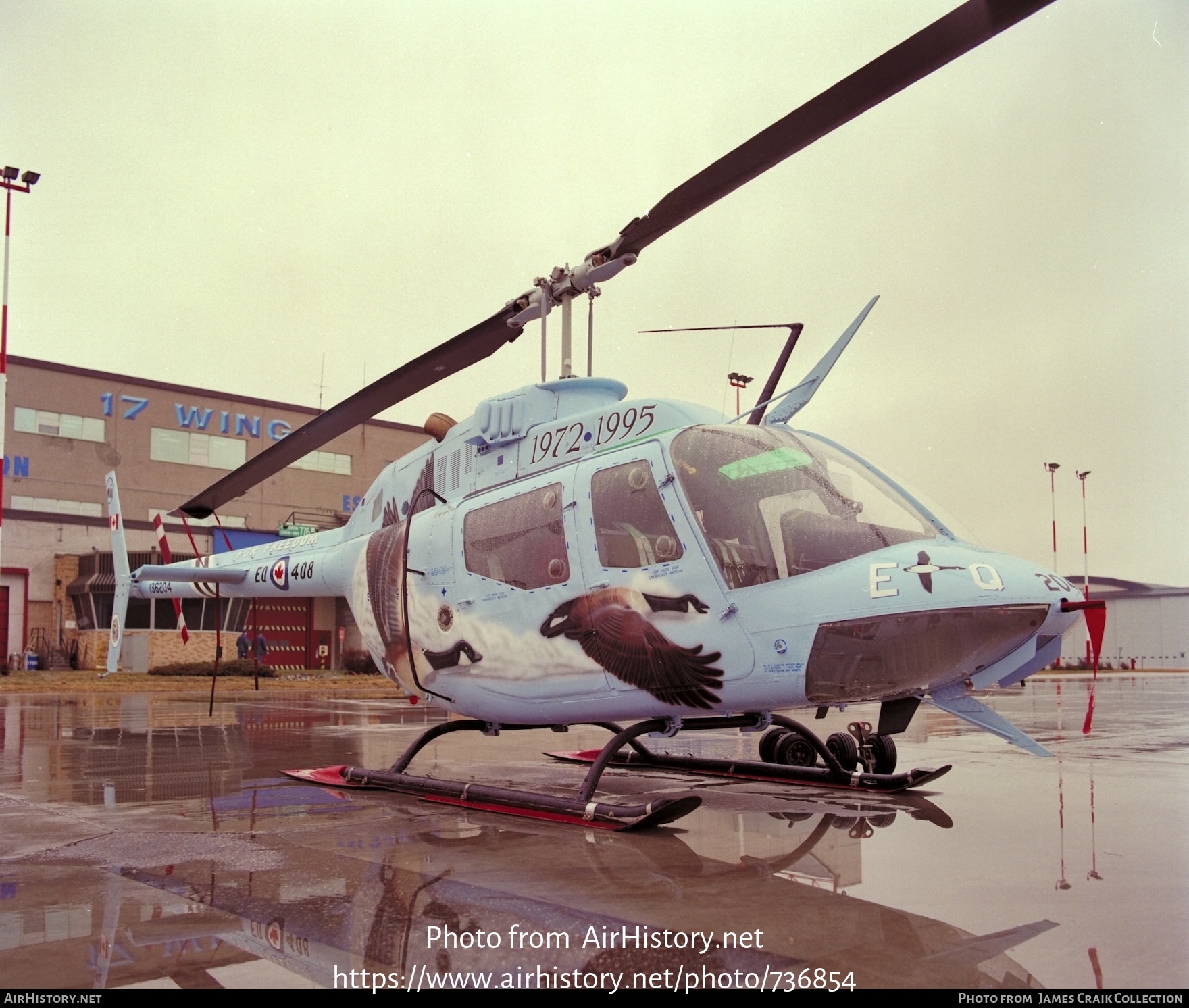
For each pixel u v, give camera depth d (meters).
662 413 5.89
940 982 2.64
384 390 7.43
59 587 32.09
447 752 9.02
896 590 4.69
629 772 7.54
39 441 38.28
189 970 2.77
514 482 6.60
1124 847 4.43
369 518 8.52
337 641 35.00
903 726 5.27
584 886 3.71
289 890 3.67
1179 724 12.02
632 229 5.85
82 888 3.71
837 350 5.70
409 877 3.88
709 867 4.05
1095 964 2.77
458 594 6.62
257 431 43.19
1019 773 7.21
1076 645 39.88
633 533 5.55
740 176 5.11
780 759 7.32
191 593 11.70
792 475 5.21
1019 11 3.88
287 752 8.93
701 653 5.17
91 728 11.65
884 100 4.45
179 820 5.29
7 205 20.16
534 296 6.89
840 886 3.70
